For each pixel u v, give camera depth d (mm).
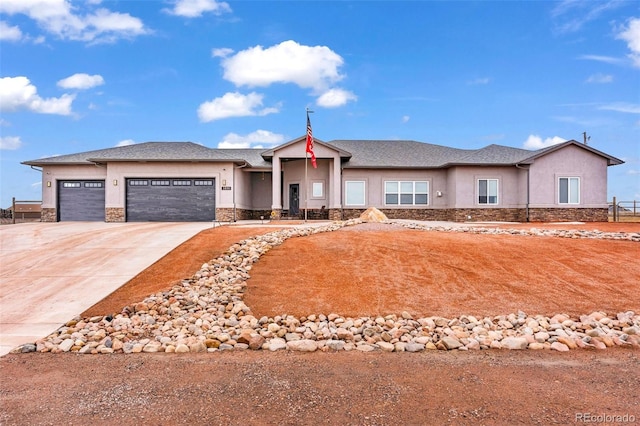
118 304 9211
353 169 28172
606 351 7035
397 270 10953
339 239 14039
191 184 25750
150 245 14133
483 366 6301
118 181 25547
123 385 5590
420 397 5156
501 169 27578
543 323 8141
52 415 4715
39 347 7164
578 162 26891
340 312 8797
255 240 13648
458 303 9188
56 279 10820
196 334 7789
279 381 5711
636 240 13898
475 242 13508
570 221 26688
